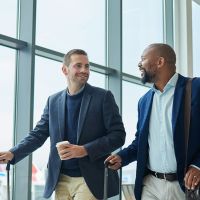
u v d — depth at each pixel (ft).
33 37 11.53
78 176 7.72
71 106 7.98
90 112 7.86
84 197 7.55
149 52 7.51
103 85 15.67
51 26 13.07
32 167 11.09
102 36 15.75
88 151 7.27
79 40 14.39
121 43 15.74
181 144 6.90
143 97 7.91
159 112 7.38
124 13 17.17
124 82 16.66
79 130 7.74
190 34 20.68
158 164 7.26
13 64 11.68
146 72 7.50
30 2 11.62
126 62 16.90
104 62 15.80
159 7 20.30
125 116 16.44
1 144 11.23
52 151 7.98
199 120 6.91
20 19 11.78
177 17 20.75
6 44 11.40
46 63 12.64
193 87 7.12
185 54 20.38
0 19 11.37
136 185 7.53
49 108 8.33
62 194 7.91
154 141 7.36
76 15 14.30
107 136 7.64
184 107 7.04
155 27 19.75
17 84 11.64
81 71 7.93
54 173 7.86
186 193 6.61
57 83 12.89
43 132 8.37
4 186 10.34
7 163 7.66
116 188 7.95
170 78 7.37
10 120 11.47
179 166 6.88
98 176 7.68
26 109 11.35
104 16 15.94
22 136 11.32
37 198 11.57
